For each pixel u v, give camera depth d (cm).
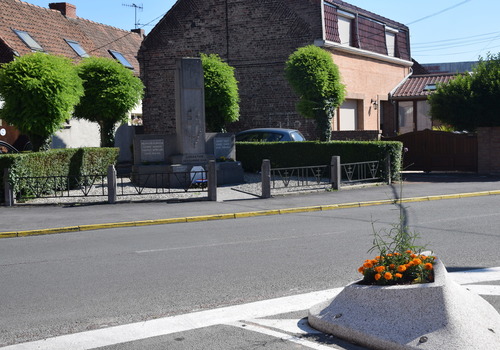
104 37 3516
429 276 528
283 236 1056
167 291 699
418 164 2403
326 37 2662
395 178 1967
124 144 3036
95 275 784
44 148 1738
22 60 1647
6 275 793
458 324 463
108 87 2156
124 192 1720
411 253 564
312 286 709
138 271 802
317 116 2152
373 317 507
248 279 747
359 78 2984
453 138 2327
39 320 597
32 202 1541
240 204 1512
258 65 2769
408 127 3319
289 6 2686
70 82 1705
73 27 3262
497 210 1338
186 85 1891
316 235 1056
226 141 2002
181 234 1114
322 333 541
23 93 1623
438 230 1068
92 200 1570
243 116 2819
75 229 1200
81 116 2234
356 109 3008
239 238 1048
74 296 683
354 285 539
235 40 2814
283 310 619
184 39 2930
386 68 3288
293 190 1734
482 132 2261
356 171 1969
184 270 803
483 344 452
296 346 511
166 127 3006
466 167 2309
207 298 668
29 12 2984
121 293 693
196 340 534
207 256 893
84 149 1852
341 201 1541
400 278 527
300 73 2130
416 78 3438
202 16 2881
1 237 1138
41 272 807
